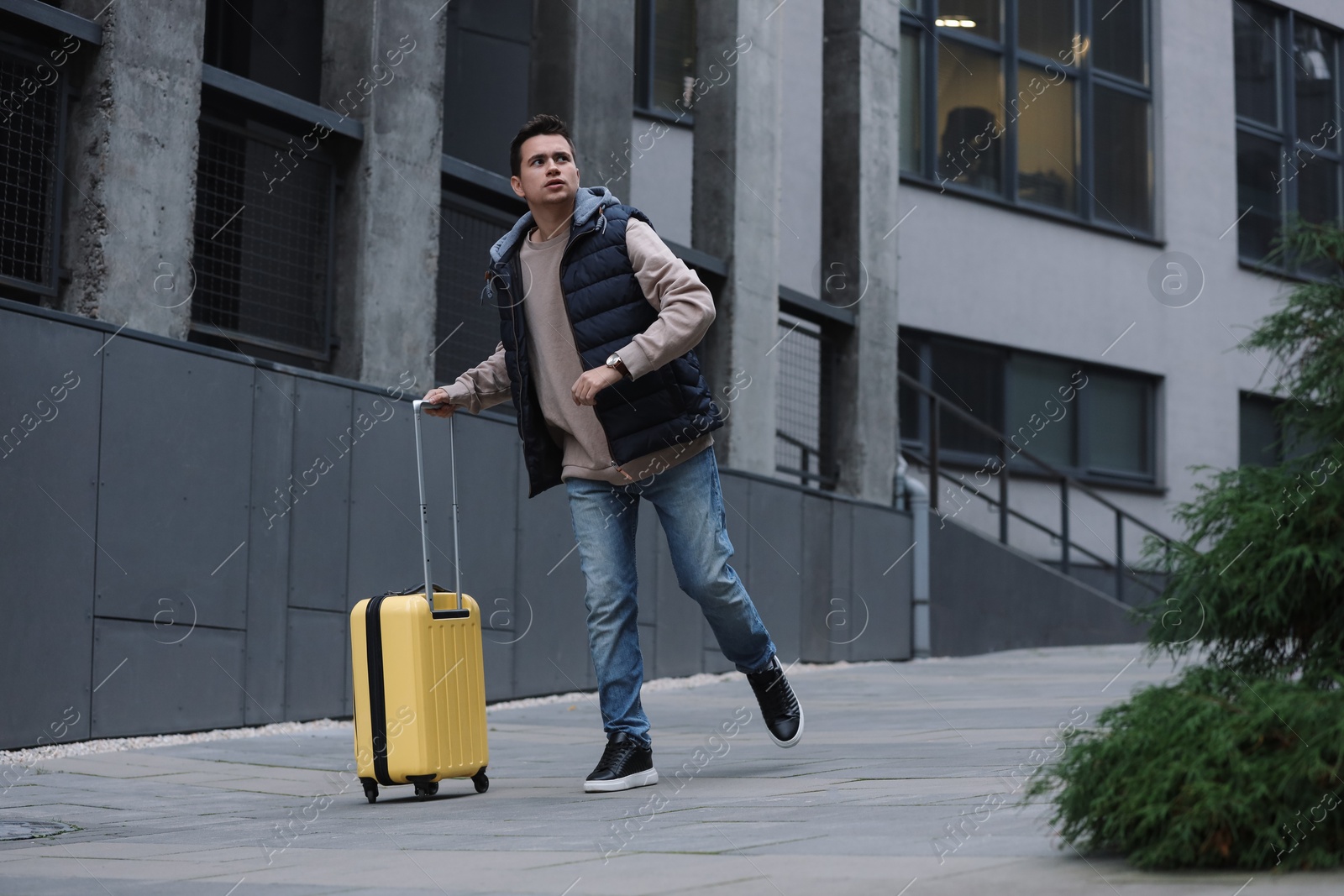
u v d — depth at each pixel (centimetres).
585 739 700
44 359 640
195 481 711
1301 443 307
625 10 1044
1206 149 1997
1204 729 270
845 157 1352
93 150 688
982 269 1780
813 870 284
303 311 816
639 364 429
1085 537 1858
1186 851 261
